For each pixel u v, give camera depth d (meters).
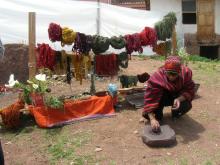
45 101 5.98
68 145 5.37
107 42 6.33
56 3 13.16
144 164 4.80
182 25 17.38
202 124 5.90
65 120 6.03
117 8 14.26
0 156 4.00
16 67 8.44
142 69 11.12
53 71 6.30
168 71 5.34
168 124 5.85
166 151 5.08
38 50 6.19
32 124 6.09
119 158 4.97
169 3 17.94
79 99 6.24
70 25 13.45
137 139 5.42
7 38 12.56
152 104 5.43
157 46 7.30
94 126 5.89
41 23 12.88
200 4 17.69
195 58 14.35
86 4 13.64
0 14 12.48
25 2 12.80
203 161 4.83
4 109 5.97
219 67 11.78
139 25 14.47
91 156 5.05
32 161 5.07
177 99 5.50
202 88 8.01
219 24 17.73
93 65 6.50
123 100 6.85
